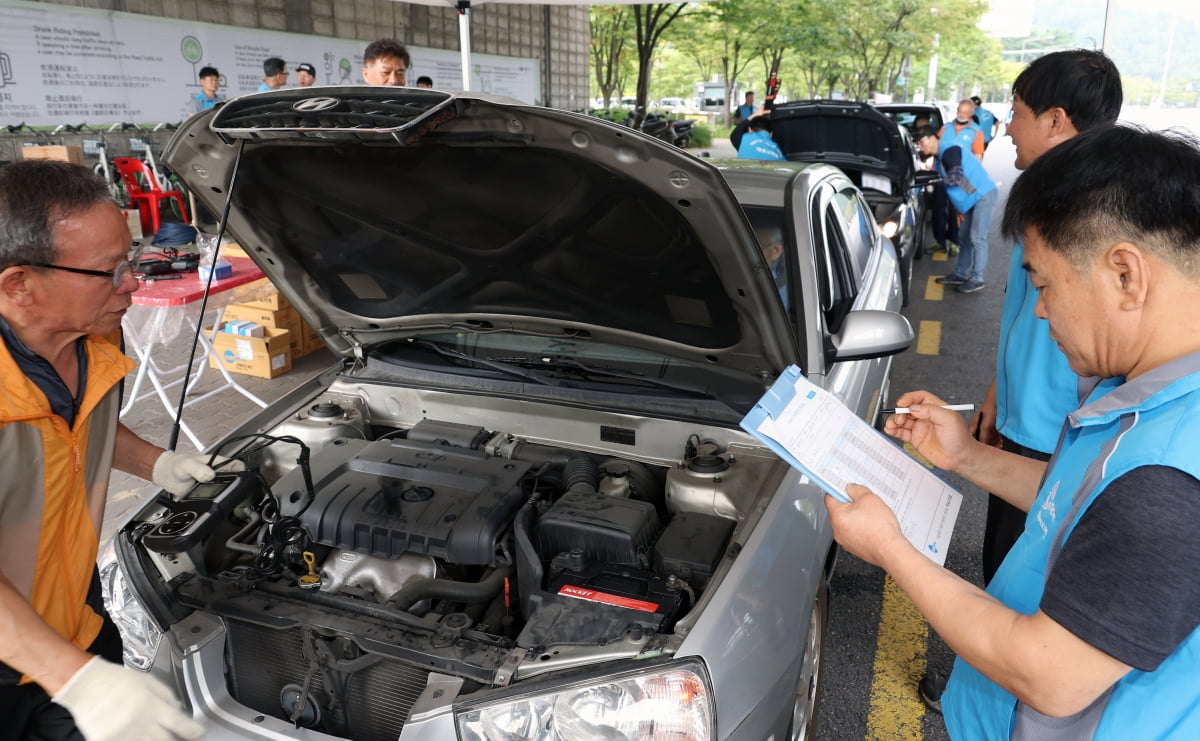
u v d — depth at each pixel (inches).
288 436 98.1
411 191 83.0
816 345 99.4
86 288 57.6
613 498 85.3
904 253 275.0
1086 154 40.2
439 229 88.7
